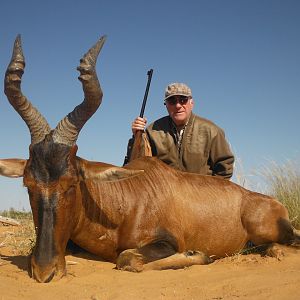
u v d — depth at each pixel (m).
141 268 1.92
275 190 3.46
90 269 1.93
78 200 1.91
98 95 1.90
